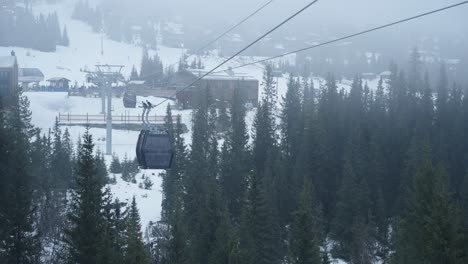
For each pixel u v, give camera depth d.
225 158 62.75
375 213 59.25
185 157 65.75
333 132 74.12
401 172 66.81
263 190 46.41
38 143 61.66
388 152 70.25
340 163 67.62
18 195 40.25
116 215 44.28
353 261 50.25
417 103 94.00
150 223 55.84
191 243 44.06
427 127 78.56
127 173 77.50
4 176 43.81
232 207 57.84
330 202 64.12
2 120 50.62
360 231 50.38
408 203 45.06
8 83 104.12
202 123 75.88
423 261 33.62
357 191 56.03
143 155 31.30
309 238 35.75
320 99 88.75
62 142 73.00
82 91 127.19
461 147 75.81
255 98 119.38
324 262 40.00
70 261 35.03
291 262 35.97
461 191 60.28
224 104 89.81
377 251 54.59
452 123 83.00
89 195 37.12
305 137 65.81
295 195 57.47
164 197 63.78
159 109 113.94
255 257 39.34
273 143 71.88
